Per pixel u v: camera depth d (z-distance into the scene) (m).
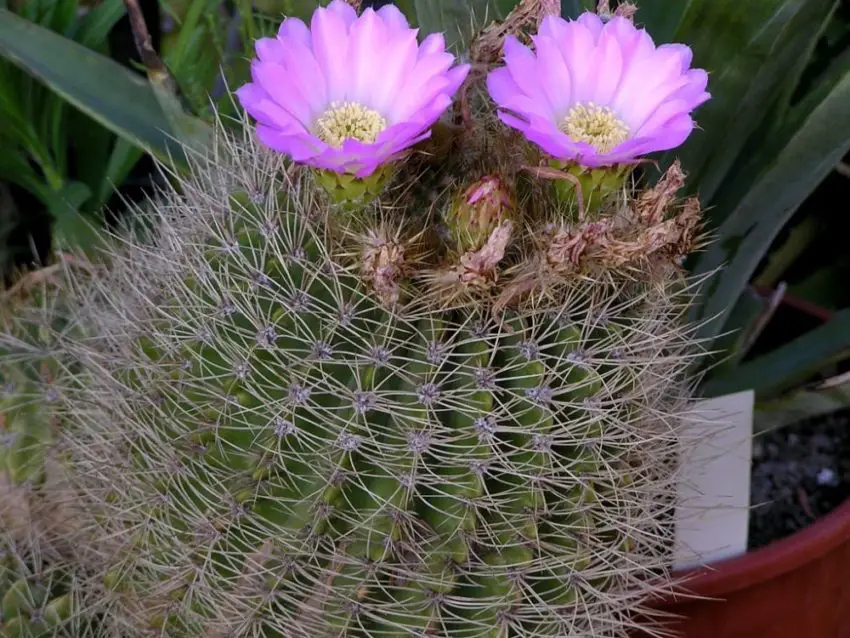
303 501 0.28
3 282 0.41
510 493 0.28
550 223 0.28
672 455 0.33
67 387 0.35
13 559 0.36
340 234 0.28
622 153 0.26
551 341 0.28
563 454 0.29
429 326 0.28
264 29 0.44
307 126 0.27
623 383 0.29
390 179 0.28
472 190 0.27
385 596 0.28
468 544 0.28
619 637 0.34
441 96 0.25
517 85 0.27
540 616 0.29
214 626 0.29
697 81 0.28
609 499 0.29
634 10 0.30
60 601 0.35
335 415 0.28
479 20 0.36
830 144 0.34
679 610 0.36
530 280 0.27
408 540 0.28
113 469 0.31
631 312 0.30
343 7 0.28
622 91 0.28
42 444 0.36
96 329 0.37
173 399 0.30
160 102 0.36
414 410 0.27
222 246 0.29
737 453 0.36
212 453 0.29
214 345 0.29
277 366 0.28
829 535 0.35
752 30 0.34
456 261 0.27
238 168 0.32
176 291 0.31
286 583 0.28
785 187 0.35
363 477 0.28
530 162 0.29
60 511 0.36
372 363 0.28
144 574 0.31
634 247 0.27
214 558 0.29
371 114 0.27
